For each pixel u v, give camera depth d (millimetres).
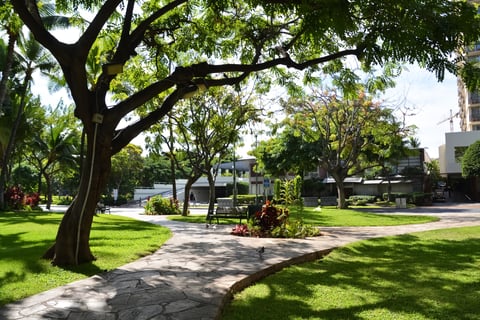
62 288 5695
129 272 6730
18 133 26594
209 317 4449
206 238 11352
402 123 25984
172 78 7855
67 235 7316
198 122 20750
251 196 45031
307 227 12453
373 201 38094
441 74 5051
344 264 7797
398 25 4949
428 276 6586
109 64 7492
